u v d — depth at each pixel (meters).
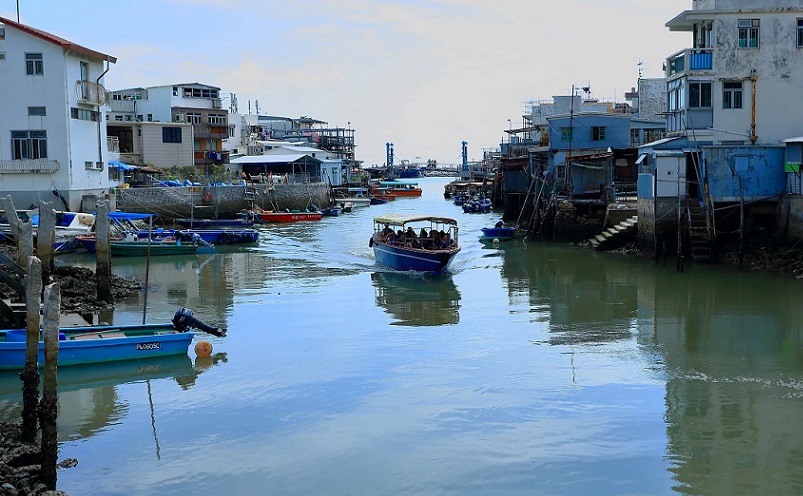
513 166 63.41
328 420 17.39
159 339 21.92
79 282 29.98
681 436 16.08
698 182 36.53
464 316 27.25
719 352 21.88
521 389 19.09
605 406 17.84
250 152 99.81
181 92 83.75
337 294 31.80
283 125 139.62
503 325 25.73
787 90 38.53
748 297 28.67
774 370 20.17
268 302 30.08
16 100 44.69
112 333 22.55
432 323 26.23
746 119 38.75
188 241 46.03
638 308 27.61
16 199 44.84
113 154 58.56
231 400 18.70
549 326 25.42
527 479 14.43
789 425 16.53
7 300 24.23
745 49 38.41
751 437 15.98
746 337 23.34
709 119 38.91
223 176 73.88
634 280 32.88
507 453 15.51
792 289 29.78
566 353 22.12
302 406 18.27
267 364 21.55
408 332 24.98
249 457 15.55
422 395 18.84
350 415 17.66
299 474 14.82
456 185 104.19
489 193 89.62
